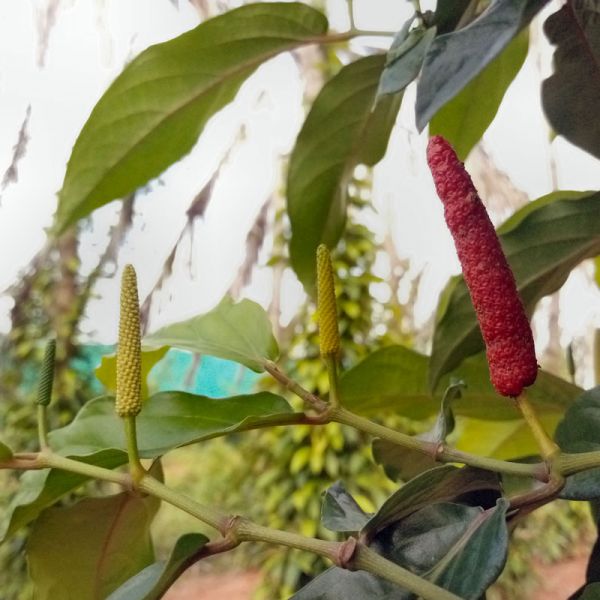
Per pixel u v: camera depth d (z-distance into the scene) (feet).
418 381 0.69
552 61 0.49
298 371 2.52
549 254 0.57
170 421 0.52
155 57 0.60
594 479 0.39
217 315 0.60
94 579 0.57
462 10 0.39
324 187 0.74
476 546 0.35
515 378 0.37
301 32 0.61
